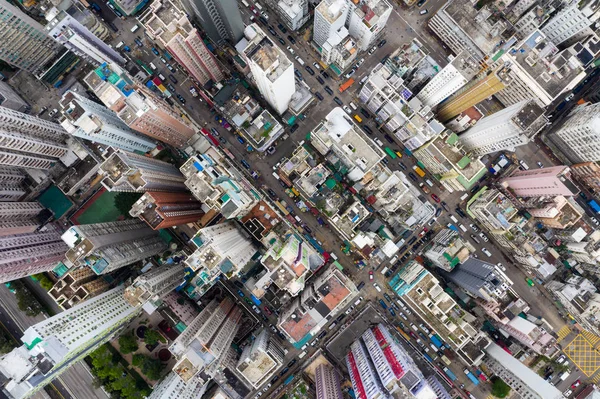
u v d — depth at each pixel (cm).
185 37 15988
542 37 17875
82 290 17512
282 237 19188
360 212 18988
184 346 15850
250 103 19738
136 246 18925
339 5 17438
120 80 15438
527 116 16462
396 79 19200
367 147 18212
